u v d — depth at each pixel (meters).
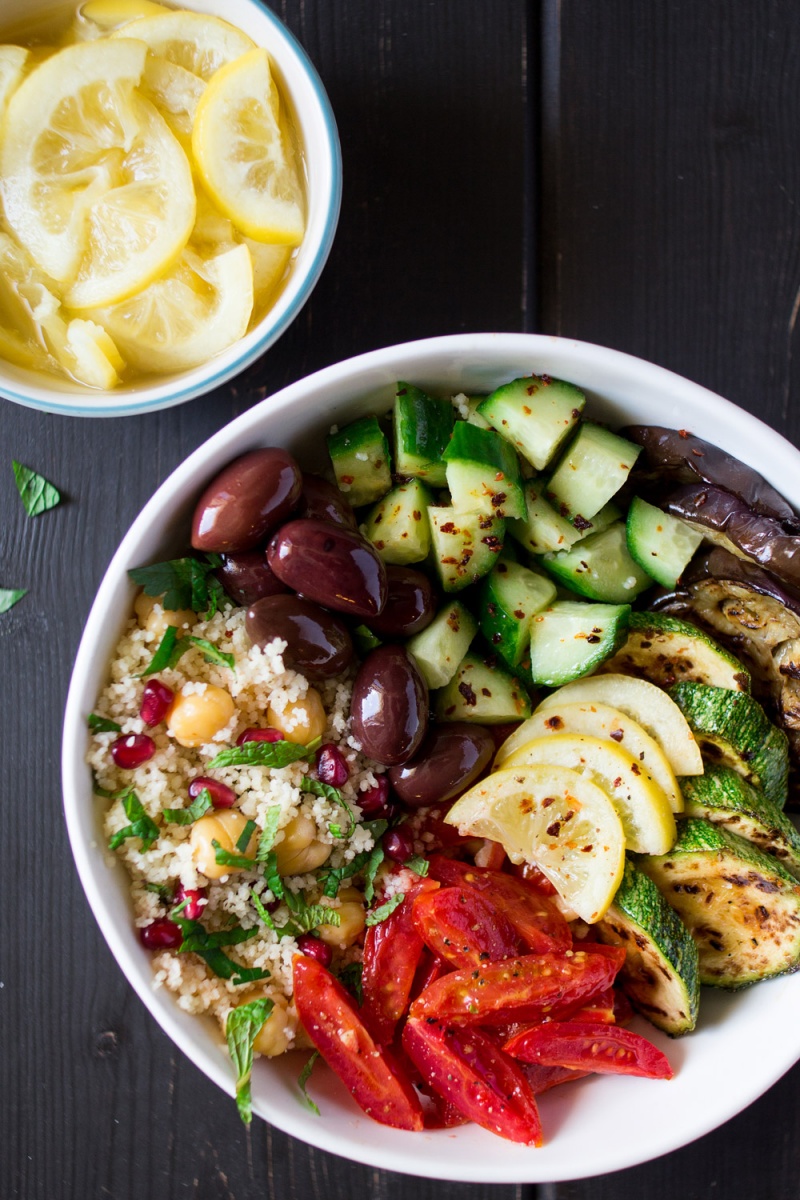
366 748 0.39
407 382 0.40
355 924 0.41
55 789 0.45
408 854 0.41
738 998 0.41
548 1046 0.40
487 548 0.40
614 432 0.41
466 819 0.40
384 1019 0.41
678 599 0.42
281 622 0.39
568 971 0.40
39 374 0.42
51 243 0.42
